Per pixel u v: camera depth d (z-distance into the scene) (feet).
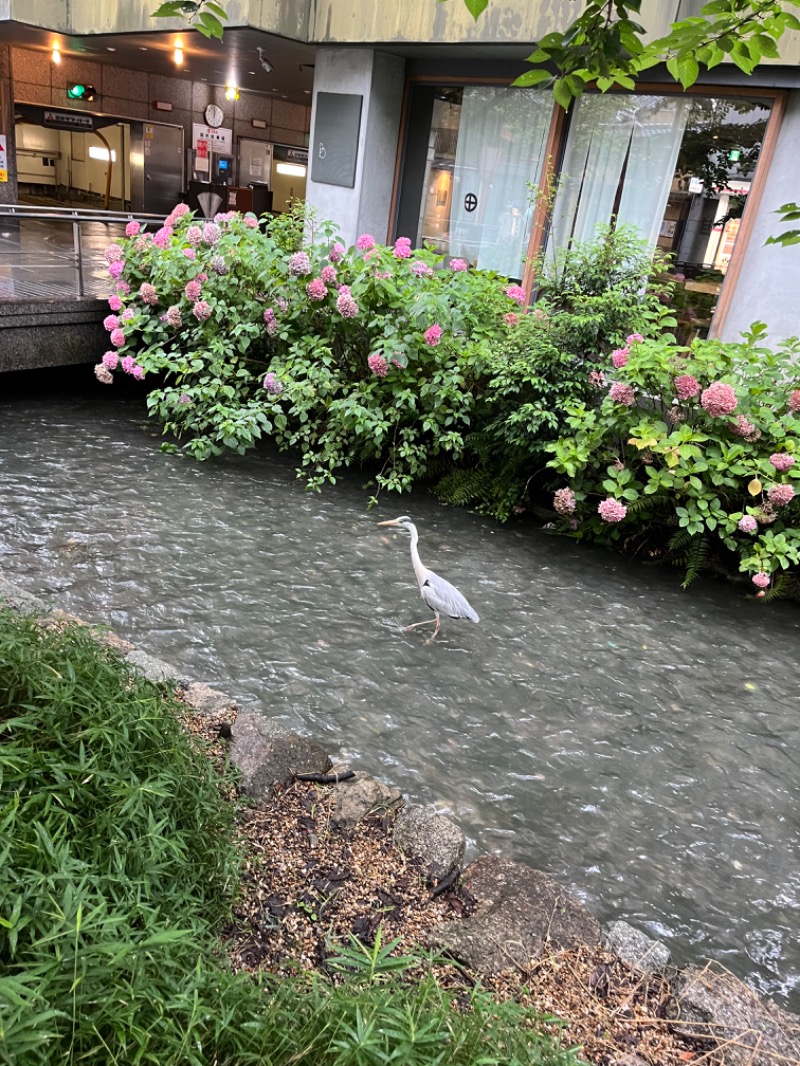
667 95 24.21
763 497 19.10
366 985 5.91
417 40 25.55
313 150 30.83
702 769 12.42
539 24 22.72
